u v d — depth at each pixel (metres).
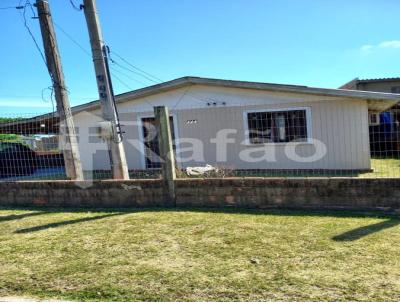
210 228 4.78
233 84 11.54
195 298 3.02
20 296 3.24
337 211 5.30
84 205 6.49
